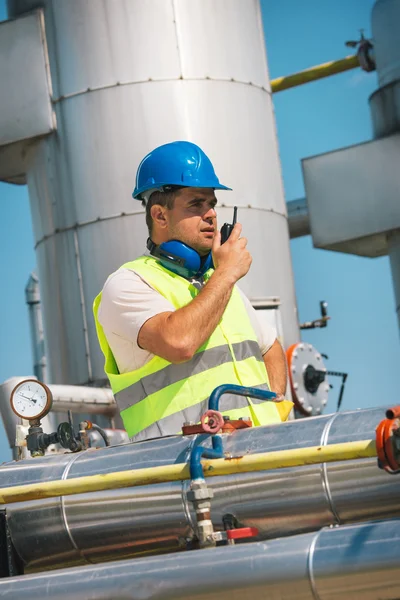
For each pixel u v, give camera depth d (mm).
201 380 4332
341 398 10883
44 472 4176
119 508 4004
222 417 3799
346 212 13961
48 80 11352
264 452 3770
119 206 10867
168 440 4008
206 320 4215
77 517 4090
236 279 4352
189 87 10977
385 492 3600
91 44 11070
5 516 4191
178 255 4516
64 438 4898
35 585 3752
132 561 3688
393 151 13711
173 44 11008
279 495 3748
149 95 10898
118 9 11039
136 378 4414
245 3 11609
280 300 11305
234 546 3566
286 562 3438
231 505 3822
